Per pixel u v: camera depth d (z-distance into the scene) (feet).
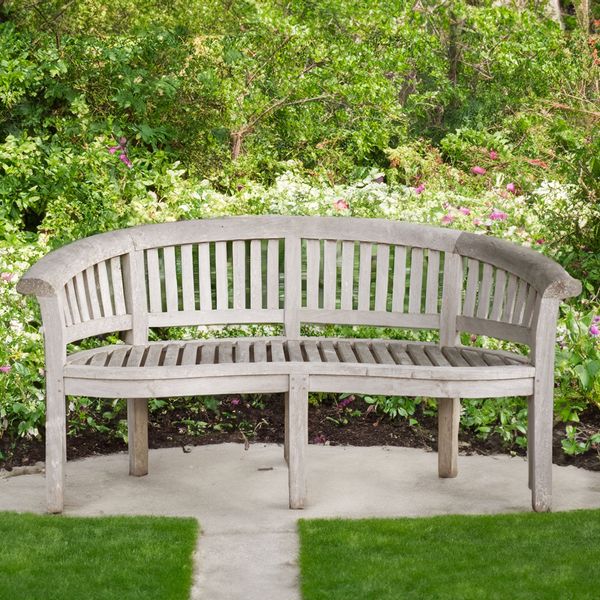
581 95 32.68
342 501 13.87
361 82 34.65
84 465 15.61
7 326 17.56
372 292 18.21
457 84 41.81
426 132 40.55
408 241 15.12
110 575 11.05
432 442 16.70
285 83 34.09
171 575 11.10
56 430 13.14
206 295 15.30
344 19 36.83
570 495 14.03
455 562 11.34
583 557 11.38
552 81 39.40
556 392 16.67
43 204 24.44
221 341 15.23
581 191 21.65
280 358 13.74
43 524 12.68
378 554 11.64
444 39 42.24
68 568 11.25
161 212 22.29
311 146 34.73
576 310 19.13
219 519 13.17
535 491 13.24
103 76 28.43
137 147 29.14
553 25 41.34
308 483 14.66
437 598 10.43
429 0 41.29
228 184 28.99
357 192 23.00
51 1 29.96
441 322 14.98
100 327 14.34
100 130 26.81
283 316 15.47
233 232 15.28
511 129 37.35
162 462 15.75
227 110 31.30
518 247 14.17
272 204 23.02
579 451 15.52
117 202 23.66
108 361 13.96
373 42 37.68
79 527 12.56
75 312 13.79
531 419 13.28
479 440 16.63
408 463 15.61
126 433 16.66
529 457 13.46
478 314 14.58
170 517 13.03
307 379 13.15
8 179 24.00
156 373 12.87
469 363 13.83
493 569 11.10
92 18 30.86
